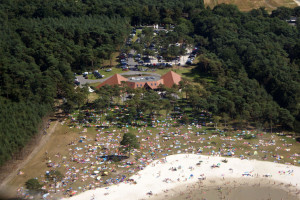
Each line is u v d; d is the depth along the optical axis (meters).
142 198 183.38
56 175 193.50
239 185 193.75
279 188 191.12
